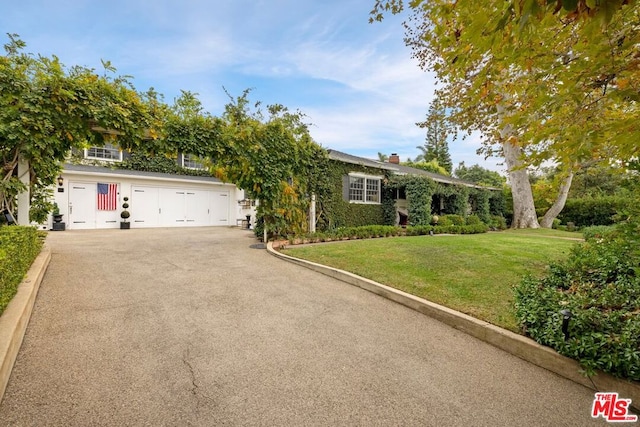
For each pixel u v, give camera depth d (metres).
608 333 2.54
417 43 10.97
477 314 3.53
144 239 10.05
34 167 6.20
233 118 8.26
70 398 2.10
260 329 3.35
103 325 3.29
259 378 2.44
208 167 9.65
